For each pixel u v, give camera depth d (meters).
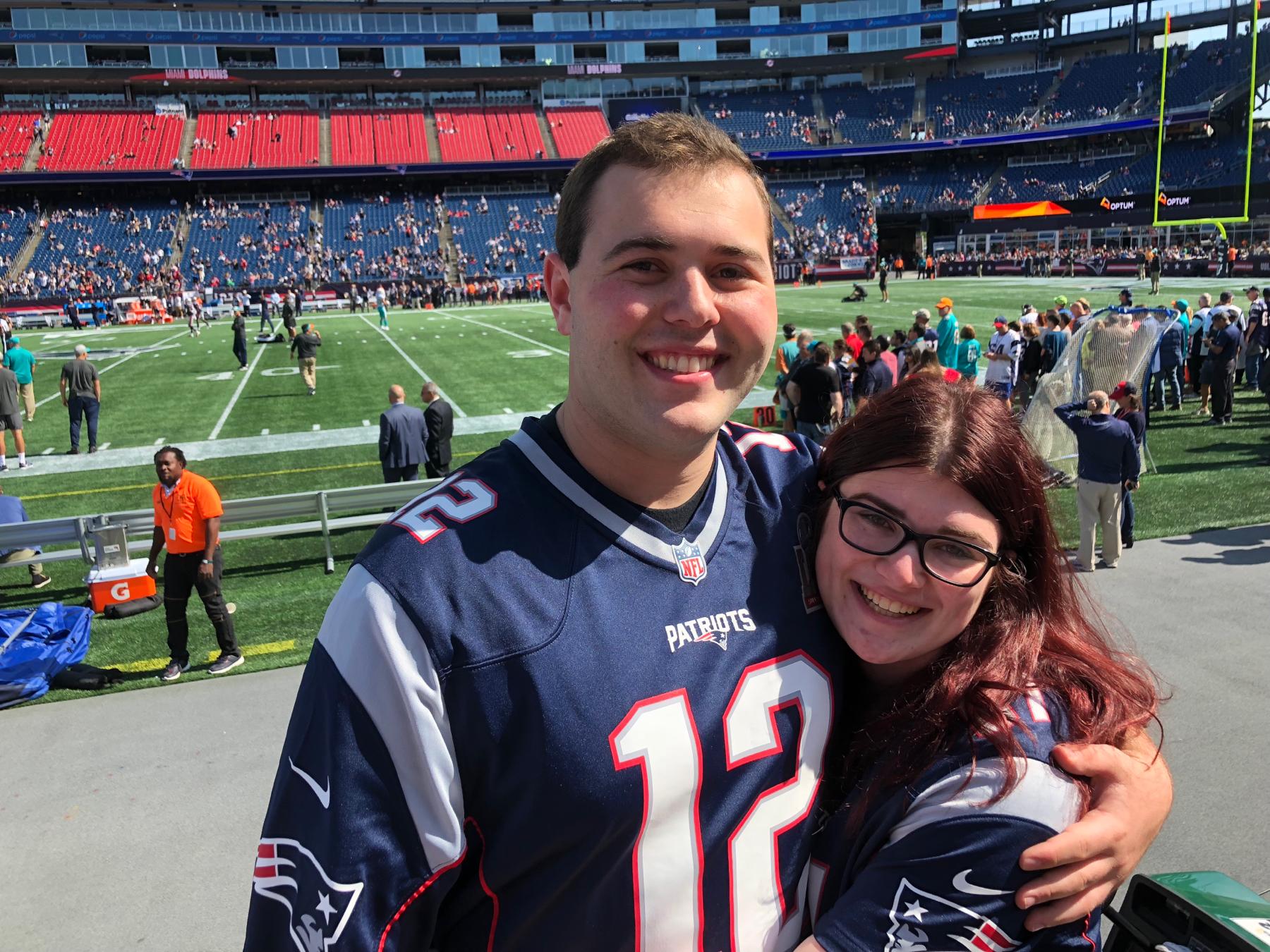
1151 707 1.45
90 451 14.16
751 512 1.45
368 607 1.14
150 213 51.72
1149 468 10.52
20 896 3.80
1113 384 9.90
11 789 4.60
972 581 1.36
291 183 56.06
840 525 1.42
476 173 57.81
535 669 1.15
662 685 1.22
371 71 59.47
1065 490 9.23
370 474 12.29
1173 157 51.34
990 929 1.19
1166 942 1.56
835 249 53.25
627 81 63.03
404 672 1.12
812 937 1.27
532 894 1.19
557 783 1.14
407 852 1.13
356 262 50.66
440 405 9.58
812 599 1.46
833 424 9.62
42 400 19.41
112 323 41.88
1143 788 1.29
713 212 1.17
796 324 27.20
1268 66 48.56
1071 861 1.19
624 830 1.17
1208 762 4.34
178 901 3.73
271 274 48.53
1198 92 52.41
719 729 1.25
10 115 53.00
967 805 1.22
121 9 55.44
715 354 1.22
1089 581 6.89
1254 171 47.22
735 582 1.36
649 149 1.18
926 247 59.12
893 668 1.47
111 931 3.58
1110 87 56.88
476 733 1.15
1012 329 13.41
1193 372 15.22
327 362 24.34
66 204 51.91
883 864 1.26
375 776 1.12
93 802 4.46
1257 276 35.06
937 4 61.38
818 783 1.38
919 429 1.34
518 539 1.22
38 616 6.02
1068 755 1.27
